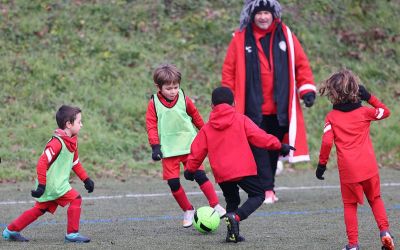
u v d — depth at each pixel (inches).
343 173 663.8
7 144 1401.3
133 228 811.4
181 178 1300.4
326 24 1907.0
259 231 777.6
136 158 1428.4
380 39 1909.4
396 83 1798.7
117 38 1760.6
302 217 881.5
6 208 987.9
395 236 739.4
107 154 1417.3
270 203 1007.0
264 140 714.8
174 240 723.4
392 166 1464.1
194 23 1829.5
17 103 1534.2
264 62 1019.3
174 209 968.3
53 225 843.4
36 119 1486.2
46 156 706.8
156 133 808.9
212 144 723.4
